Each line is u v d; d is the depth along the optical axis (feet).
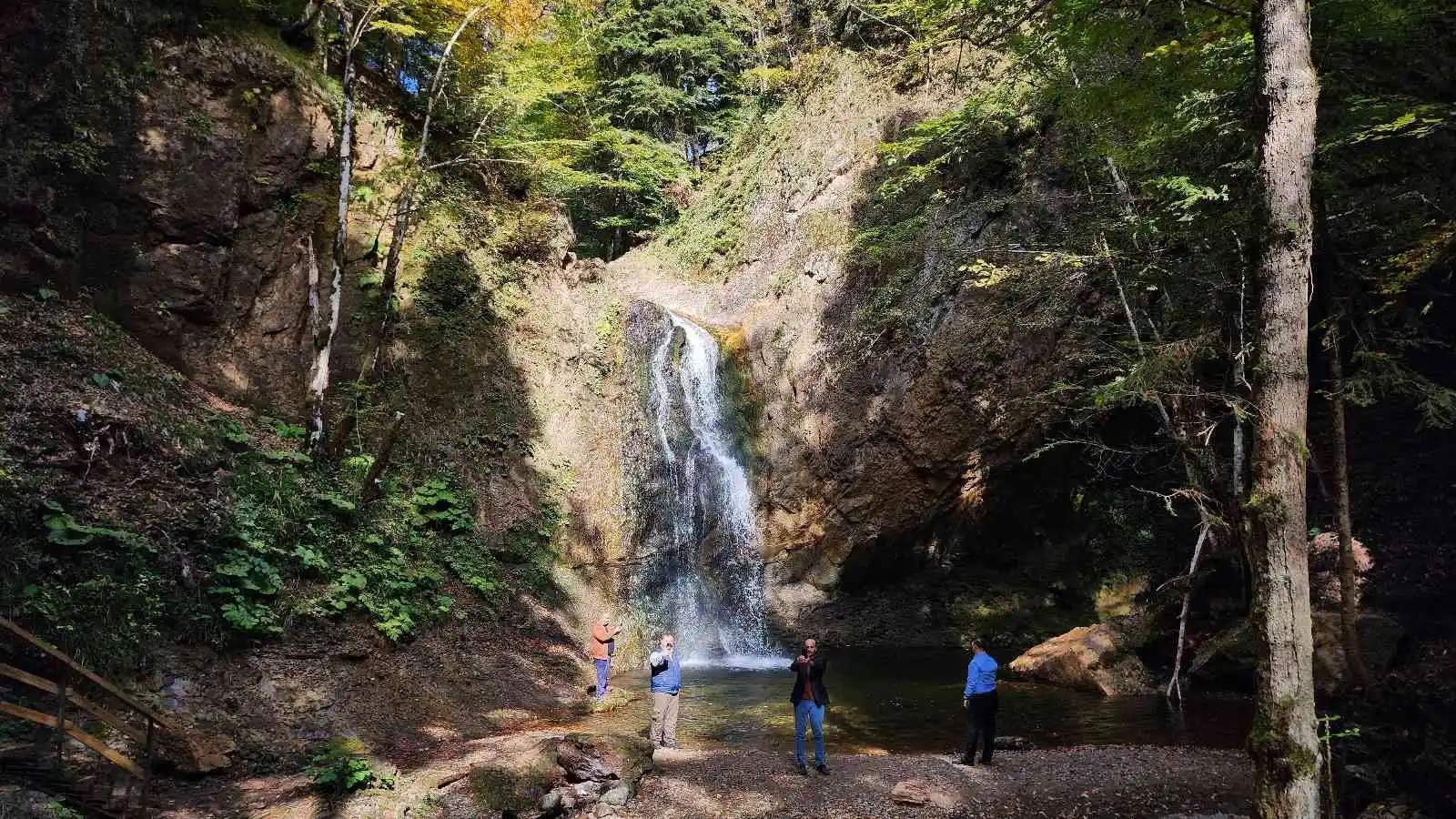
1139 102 39.52
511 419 59.72
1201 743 36.37
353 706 33.63
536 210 71.77
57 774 20.11
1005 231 65.72
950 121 64.85
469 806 26.37
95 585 28.73
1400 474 49.98
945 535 69.05
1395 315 37.60
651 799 28.32
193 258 45.14
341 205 46.96
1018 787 29.48
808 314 76.89
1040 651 52.65
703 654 62.18
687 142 124.88
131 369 39.78
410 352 55.72
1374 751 27.84
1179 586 54.03
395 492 48.93
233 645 32.48
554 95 78.33
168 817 23.08
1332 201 34.94
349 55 47.73
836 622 68.39
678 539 67.05
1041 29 36.73
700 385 74.74
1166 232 46.19
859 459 68.69
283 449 44.78
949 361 64.90
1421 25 32.01
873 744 36.60
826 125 92.32
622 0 107.45
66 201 40.73
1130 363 45.39
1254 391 20.03
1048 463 65.77
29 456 31.35
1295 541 18.94
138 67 44.14
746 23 119.55
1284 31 19.99
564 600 54.54
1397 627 39.78
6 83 39.17
